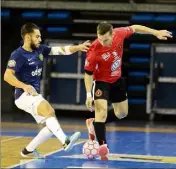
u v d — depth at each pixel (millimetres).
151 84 32031
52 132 12742
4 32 33781
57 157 13406
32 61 12961
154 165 12219
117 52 13477
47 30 32906
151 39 31938
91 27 32906
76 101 33062
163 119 33094
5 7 32469
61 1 32125
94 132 14203
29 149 13234
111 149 16031
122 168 11461
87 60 13367
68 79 33094
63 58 33000
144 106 32500
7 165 11680
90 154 13133
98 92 13539
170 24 31359
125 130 24781
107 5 31625
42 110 12680
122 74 32531
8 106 34375
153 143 18375
